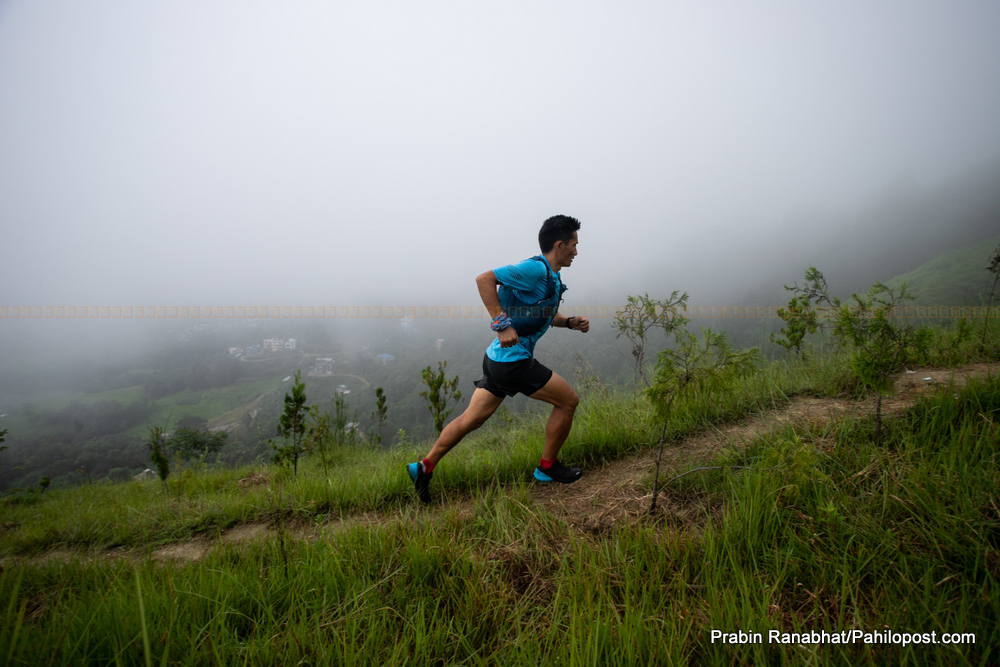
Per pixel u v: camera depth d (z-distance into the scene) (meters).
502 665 1.47
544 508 2.54
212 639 1.55
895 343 2.31
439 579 1.94
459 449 4.34
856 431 2.51
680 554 1.88
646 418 3.51
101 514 3.76
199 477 5.97
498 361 2.63
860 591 1.55
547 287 2.65
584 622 1.57
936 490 1.83
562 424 2.78
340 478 3.93
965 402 2.42
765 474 2.19
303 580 1.96
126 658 1.57
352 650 1.50
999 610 1.29
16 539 3.42
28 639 1.58
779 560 1.73
